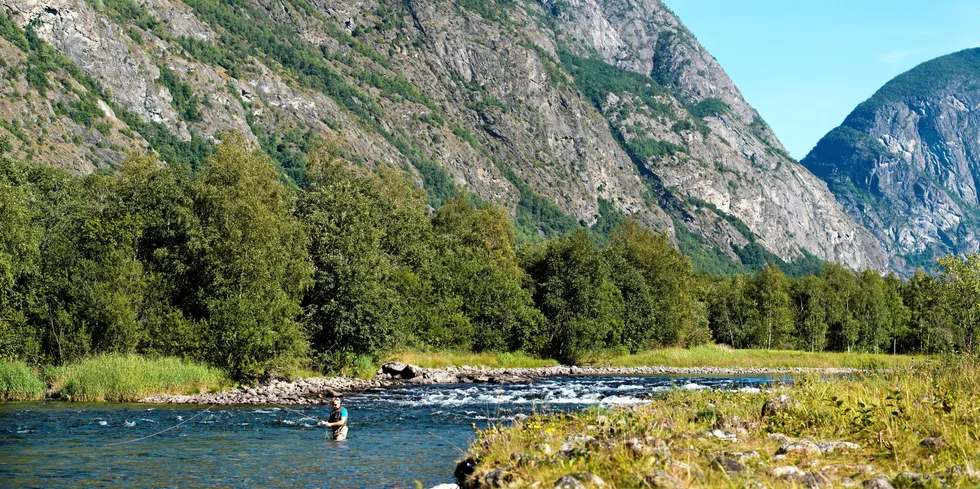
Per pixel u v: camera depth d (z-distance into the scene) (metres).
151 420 31.28
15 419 30.81
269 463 22.20
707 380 61.75
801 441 15.49
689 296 111.75
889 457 13.90
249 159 62.88
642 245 110.12
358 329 55.19
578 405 39.66
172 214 52.12
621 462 13.14
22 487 18.88
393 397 43.00
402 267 73.19
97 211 52.56
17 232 41.97
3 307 43.47
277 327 47.03
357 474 20.53
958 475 11.65
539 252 98.00
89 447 24.80
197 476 20.27
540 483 12.88
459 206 120.69
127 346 44.88
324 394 44.19
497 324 76.38
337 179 83.50
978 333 46.28
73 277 45.09
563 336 80.12
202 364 44.84
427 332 68.69
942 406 16.70
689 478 11.95
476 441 21.05
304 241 56.88
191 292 50.31
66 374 40.59
